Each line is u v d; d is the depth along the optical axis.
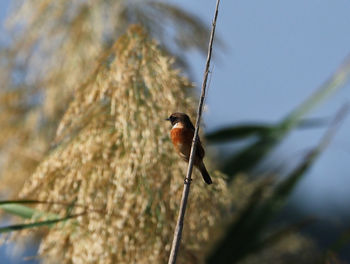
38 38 12.98
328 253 10.60
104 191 8.94
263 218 11.43
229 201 9.63
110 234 8.75
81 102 9.69
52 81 12.69
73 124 9.70
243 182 11.77
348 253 14.91
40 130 13.05
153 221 8.97
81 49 12.45
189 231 9.35
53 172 9.29
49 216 9.38
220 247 11.24
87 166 9.04
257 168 12.01
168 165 9.12
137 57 9.63
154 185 8.91
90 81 9.88
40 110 13.12
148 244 8.91
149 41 9.90
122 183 8.73
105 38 12.62
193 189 9.15
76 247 8.87
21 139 12.98
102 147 9.12
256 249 11.36
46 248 9.27
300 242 14.33
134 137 8.94
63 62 12.69
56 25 12.90
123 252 8.86
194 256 9.71
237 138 12.16
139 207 8.80
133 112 9.09
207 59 7.43
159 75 9.39
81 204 8.94
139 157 8.91
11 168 12.58
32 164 12.51
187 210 9.18
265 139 12.06
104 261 8.73
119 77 9.31
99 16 12.53
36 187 9.38
